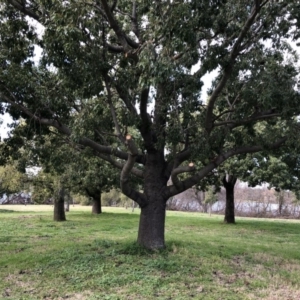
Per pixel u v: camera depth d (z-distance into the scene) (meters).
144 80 6.18
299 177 17.38
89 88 7.55
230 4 7.55
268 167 17.05
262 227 19.14
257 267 8.79
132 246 9.23
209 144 8.52
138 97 8.96
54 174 17.34
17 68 8.55
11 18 8.41
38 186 19.59
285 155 13.27
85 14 7.07
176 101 8.15
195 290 6.73
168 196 9.45
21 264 8.51
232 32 7.62
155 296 6.33
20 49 8.61
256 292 6.80
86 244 10.66
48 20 7.23
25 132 9.50
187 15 6.28
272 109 8.86
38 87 8.74
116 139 10.30
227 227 18.59
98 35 7.75
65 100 8.98
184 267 8.05
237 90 9.12
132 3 9.27
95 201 26.92
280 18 7.97
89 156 11.20
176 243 10.62
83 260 8.45
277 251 11.25
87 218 21.83
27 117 8.96
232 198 21.44
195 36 6.59
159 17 6.75
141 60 6.22
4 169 18.66
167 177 9.62
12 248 10.58
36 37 8.66
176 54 7.48
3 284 7.07
